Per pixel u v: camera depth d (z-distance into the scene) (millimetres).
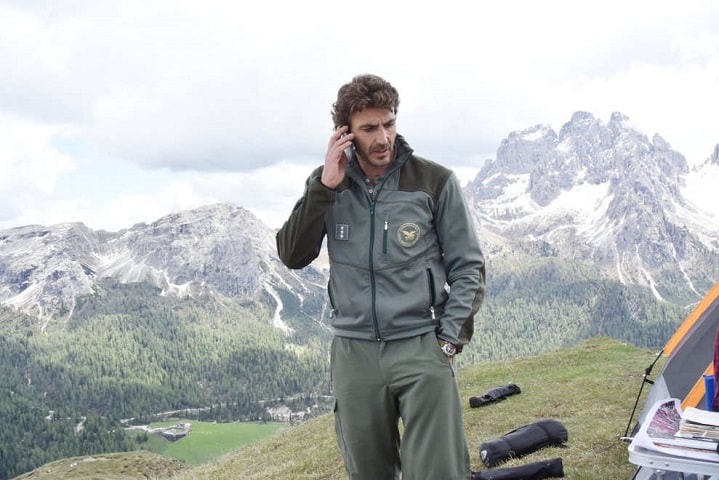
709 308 4473
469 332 2969
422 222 2949
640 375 8109
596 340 11695
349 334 3006
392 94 2875
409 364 2924
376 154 2885
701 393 4254
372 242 2951
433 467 2918
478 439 6199
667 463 2613
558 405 7098
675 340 4738
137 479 16031
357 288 2980
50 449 108125
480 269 2986
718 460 2566
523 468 4520
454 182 3006
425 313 2953
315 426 9117
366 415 3018
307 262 3111
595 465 4793
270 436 9883
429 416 2918
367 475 3088
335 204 3012
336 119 2945
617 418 6211
